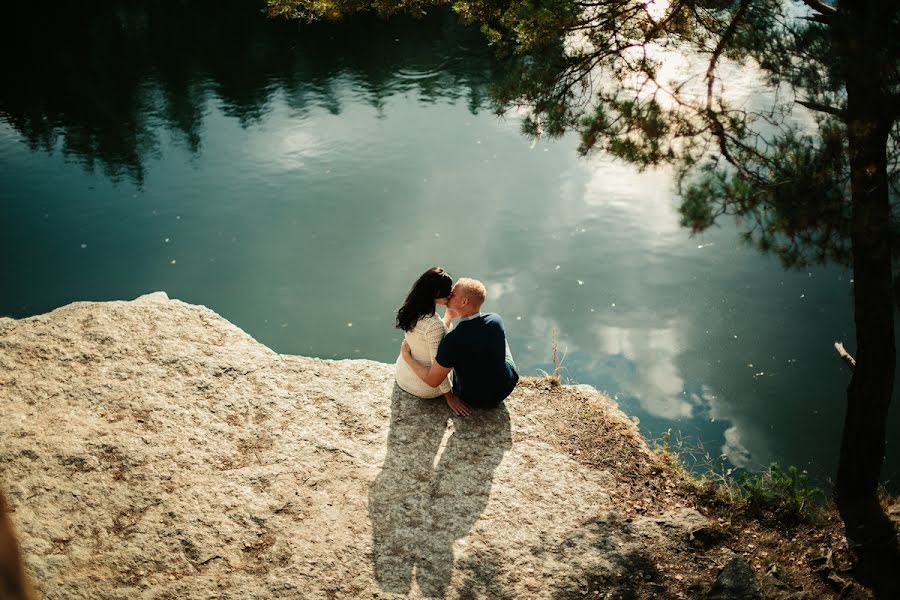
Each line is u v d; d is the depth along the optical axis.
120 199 19.30
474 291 4.57
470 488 4.35
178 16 38.69
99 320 5.55
